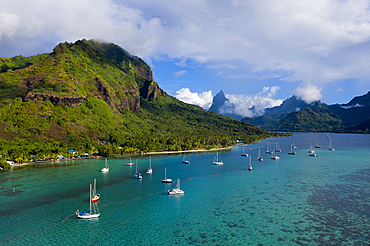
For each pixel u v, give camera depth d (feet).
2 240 302.86
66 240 303.89
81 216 364.58
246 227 335.06
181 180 574.15
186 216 371.35
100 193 473.67
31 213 378.94
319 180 567.18
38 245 292.81
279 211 385.70
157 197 453.99
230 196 457.68
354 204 410.11
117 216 371.76
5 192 472.03
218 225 341.62
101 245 293.64
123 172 649.61
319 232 319.47
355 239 302.04
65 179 568.82
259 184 537.24
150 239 306.55
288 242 296.71
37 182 540.11
